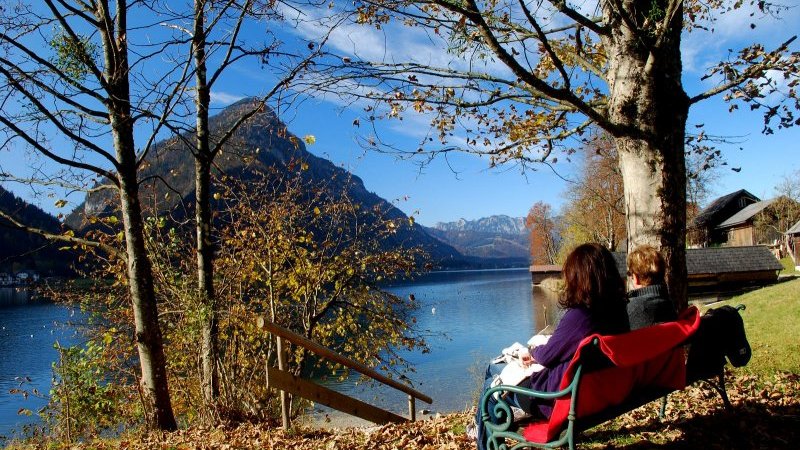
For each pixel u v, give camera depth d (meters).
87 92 7.27
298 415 9.39
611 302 3.24
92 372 8.27
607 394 3.21
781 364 6.69
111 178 7.70
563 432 3.21
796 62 4.96
